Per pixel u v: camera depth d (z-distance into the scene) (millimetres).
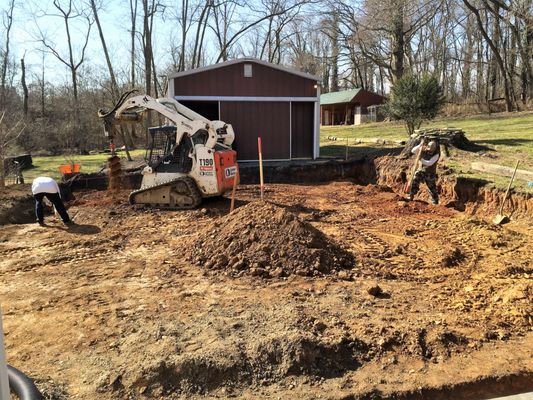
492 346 4648
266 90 17641
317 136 18266
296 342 4363
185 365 4168
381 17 34094
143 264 7391
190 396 4000
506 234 8336
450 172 12250
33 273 7125
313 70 53500
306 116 18516
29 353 4672
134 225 9984
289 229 7227
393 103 19625
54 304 5863
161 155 11812
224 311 5430
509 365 4305
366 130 29906
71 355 4602
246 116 17719
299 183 16000
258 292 6039
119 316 5391
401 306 5551
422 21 37656
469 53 44781
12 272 7199
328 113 50625
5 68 39156
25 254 8133
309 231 7250
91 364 4406
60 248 8438
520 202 9625
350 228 9258
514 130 20719
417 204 11656
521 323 5094
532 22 29922
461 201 11258
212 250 7387
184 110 12000
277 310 5391
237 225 7602
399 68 34812
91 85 39281
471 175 11680
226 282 6449
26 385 3678
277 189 14211
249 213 7793
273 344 4398
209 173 11188
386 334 4746
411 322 5062
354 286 6227
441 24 44781
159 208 11516
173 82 16906
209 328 4914
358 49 43438
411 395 3955
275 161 18016
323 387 4047
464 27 44094
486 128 22469
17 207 11695
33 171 19406
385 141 20625
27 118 33219
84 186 14977
